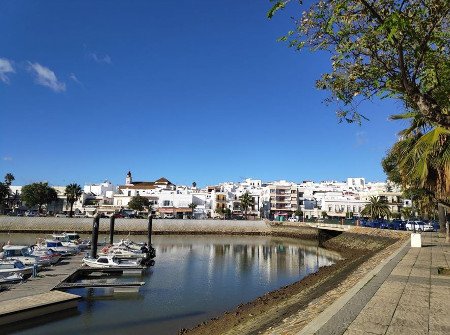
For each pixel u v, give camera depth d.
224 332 17.16
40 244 53.69
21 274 31.33
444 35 11.49
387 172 40.09
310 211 134.75
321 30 11.04
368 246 61.81
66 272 35.09
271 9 9.13
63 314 24.19
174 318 25.22
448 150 13.78
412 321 9.16
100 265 39.41
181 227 105.56
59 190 139.50
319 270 40.53
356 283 16.11
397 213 109.06
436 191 16.53
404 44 11.22
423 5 10.40
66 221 99.38
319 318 9.50
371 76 11.85
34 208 135.88
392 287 13.84
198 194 142.50
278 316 15.30
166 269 45.06
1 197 122.75
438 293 12.70
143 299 29.78
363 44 11.28
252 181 188.12
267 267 49.41
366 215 108.50
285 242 89.38
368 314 9.83
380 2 10.27
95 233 44.69
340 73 12.09
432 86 12.68
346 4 10.04
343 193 143.25
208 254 62.78
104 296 29.86
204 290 34.06
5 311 21.38
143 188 156.12
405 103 14.06
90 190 153.75
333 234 92.12
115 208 134.62
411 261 22.59
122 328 22.88
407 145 18.08
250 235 107.25
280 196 141.38
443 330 8.44
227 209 134.38
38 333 21.33
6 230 95.81
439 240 41.66
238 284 37.44
